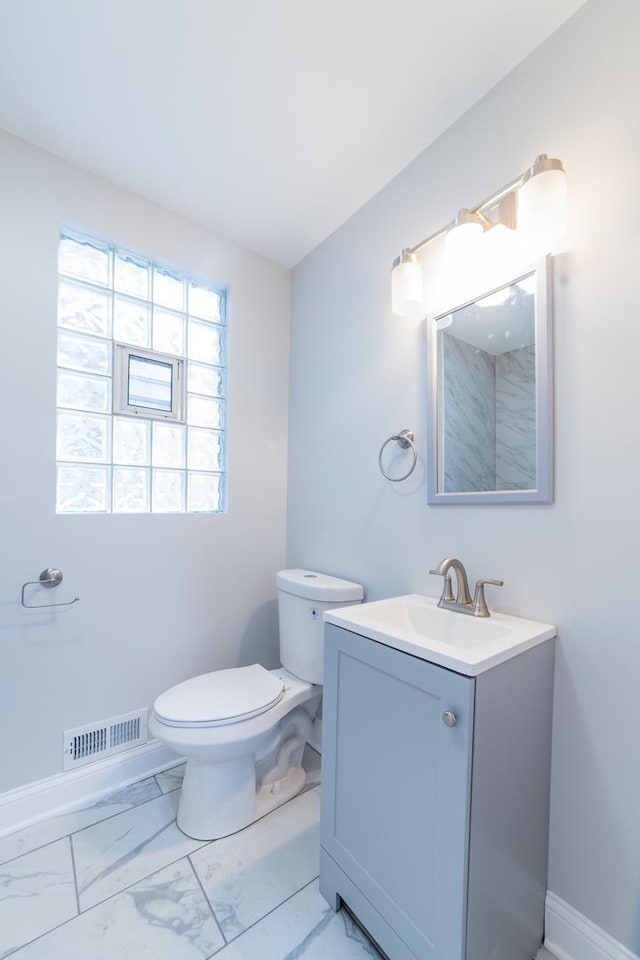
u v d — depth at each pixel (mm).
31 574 1420
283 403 2133
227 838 1332
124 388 1676
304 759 1799
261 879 1186
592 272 996
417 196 1470
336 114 1312
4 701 1367
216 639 1890
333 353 1853
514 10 1026
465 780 779
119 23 1067
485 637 1083
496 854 850
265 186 1620
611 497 958
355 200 1687
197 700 1366
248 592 2000
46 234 1453
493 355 1199
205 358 1939
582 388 1010
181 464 1851
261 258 2057
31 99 1272
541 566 1084
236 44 1114
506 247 1157
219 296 1989
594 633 979
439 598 1343
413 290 1320
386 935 932
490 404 1205
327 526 1855
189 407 1881
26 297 1413
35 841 1305
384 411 1582
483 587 1163
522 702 922
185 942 1011
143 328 1741
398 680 930
